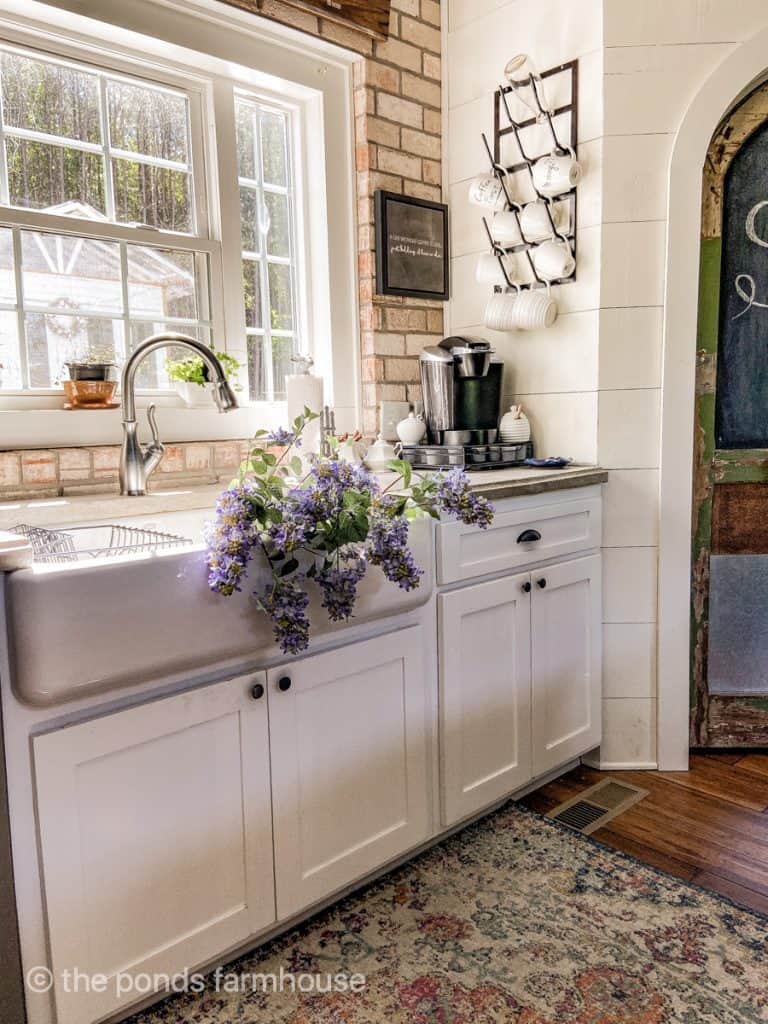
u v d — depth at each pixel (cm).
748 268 216
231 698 135
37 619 107
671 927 156
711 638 229
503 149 234
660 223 207
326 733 152
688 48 200
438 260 250
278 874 146
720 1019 132
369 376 239
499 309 229
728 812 200
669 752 223
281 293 234
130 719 122
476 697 185
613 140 205
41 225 182
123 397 174
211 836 135
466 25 240
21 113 181
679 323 208
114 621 115
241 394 222
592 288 213
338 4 215
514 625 193
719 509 224
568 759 212
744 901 164
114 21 182
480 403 229
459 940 153
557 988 140
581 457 221
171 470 202
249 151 223
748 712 232
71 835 117
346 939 154
